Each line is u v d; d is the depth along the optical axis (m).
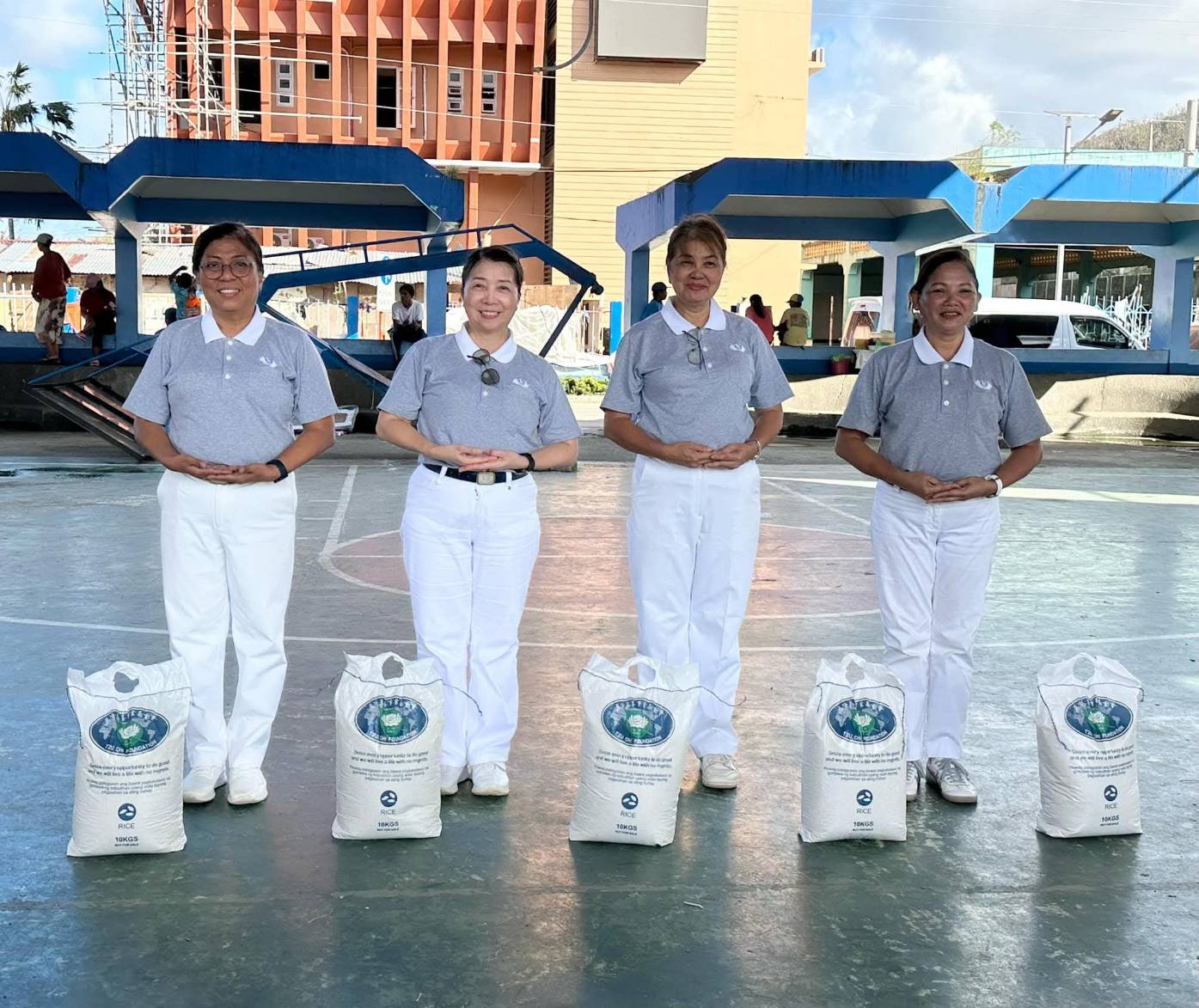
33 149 16.08
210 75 30.31
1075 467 15.10
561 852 3.66
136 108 27.20
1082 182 18.05
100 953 3.01
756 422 4.30
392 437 3.99
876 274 37.81
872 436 4.30
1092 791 3.78
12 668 5.48
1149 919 3.29
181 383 3.84
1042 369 20.66
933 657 4.26
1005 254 37.41
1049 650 6.15
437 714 3.72
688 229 4.07
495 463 3.93
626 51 30.94
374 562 8.22
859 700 3.75
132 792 3.52
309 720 4.84
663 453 4.08
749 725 4.91
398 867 3.53
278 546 3.98
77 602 6.81
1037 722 3.88
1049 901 3.38
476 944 3.09
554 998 2.86
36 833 3.71
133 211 17.92
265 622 3.99
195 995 2.84
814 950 3.10
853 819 3.74
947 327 4.09
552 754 4.53
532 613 6.84
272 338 3.93
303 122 32.78
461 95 33.28
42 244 18.12
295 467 3.95
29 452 14.85
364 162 16.84
